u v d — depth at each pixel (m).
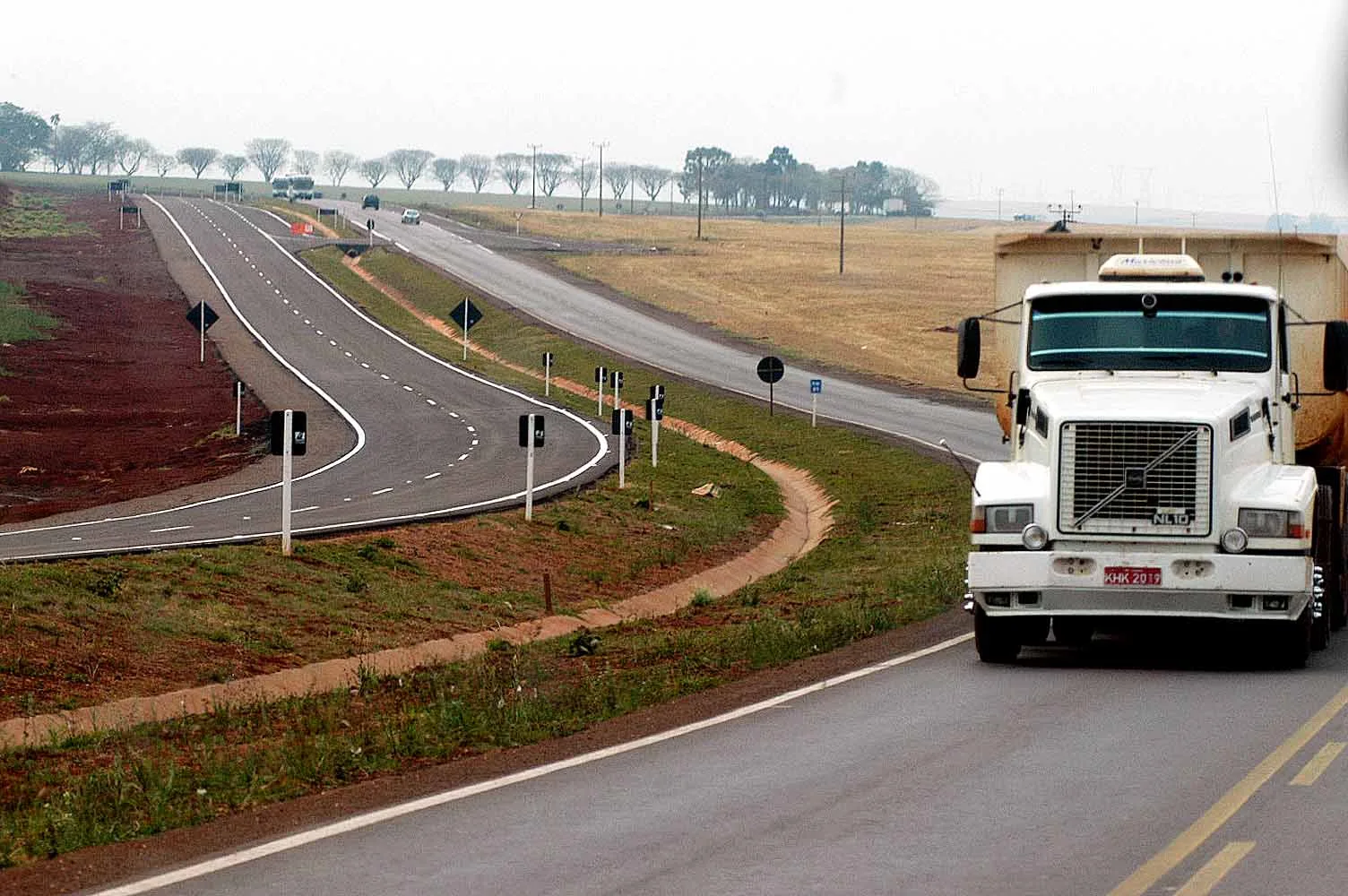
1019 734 16.78
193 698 21.66
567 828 13.02
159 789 14.59
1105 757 15.36
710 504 52.53
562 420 76.50
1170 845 11.81
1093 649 24.55
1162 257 24.42
